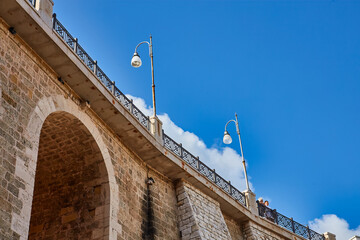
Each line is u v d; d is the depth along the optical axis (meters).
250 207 30.56
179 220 24.97
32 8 17.81
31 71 18.19
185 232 24.52
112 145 22.09
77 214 20.86
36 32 18.03
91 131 20.67
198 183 26.50
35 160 16.86
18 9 17.31
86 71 19.95
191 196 25.81
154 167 24.89
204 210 26.06
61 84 19.69
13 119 16.52
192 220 24.62
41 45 18.47
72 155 21.28
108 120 21.84
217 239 25.28
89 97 20.69
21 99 17.20
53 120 19.83
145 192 23.56
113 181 21.17
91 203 20.81
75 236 20.41
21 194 15.74
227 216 29.31
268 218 32.31
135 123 22.47
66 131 20.52
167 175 25.62
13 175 15.69
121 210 21.09
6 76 16.86
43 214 21.53
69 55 19.08
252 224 30.30
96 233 20.03
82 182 21.30
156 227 23.03
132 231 21.41
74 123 20.22
